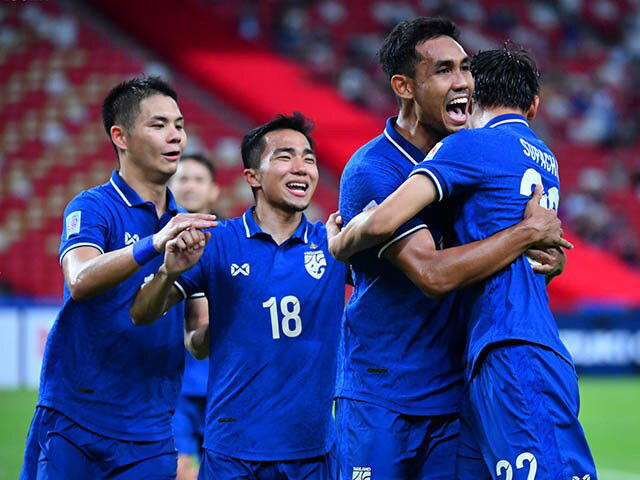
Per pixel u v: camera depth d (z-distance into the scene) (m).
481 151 14.27
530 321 14.03
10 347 53.56
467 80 15.06
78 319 16.16
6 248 67.62
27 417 42.56
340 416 16.08
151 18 88.88
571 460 13.76
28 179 72.12
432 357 15.35
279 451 16.20
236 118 83.62
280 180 16.66
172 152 16.61
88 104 78.44
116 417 16.17
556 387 13.84
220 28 91.56
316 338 16.59
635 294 72.62
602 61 100.06
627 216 83.56
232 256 16.62
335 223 16.31
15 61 80.19
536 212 14.25
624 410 47.41
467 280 13.88
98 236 16.06
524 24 101.50
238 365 16.39
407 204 13.78
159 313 15.52
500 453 13.86
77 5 86.81
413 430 15.45
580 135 91.00
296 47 92.25
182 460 20.67
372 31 96.69
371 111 87.12
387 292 15.37
